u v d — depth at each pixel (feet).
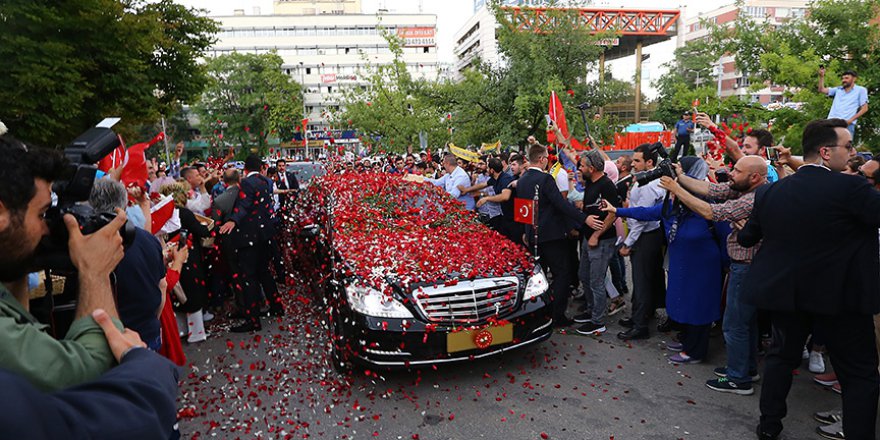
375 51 250.78
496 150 42.65
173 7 46.44
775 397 9.93
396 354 12.20
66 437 2.90
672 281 13.84
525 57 49.03
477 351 12.66
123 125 40.83
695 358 14.20
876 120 30.37
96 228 4.46
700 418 11.27
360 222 16.52
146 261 7.26
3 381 2.71
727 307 12.33
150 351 4.08
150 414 3.46
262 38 247.91
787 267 9.29
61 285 7.10
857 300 8.90
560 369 13.94
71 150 4.78
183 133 185.37
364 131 56.75
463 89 51.34
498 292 13.05
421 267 13.07
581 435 10.67
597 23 172.86
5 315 3.60
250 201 16.92
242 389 12.97
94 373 3.80
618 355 14.88
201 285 16.47
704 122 14.48
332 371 13.71
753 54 35.65
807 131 9.45
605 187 15.94
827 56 33.42
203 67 49.14
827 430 10.37
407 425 11.18
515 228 21.02
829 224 8.85
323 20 247.50
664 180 12.21
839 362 9.36
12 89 28.25
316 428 11.12
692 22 263.70
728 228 13.50
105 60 33.91
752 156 11.70
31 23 28.81
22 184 3.61
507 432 10.84
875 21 35.81
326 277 14.71
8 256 3.67
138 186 10.30
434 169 36.17
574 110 47.60
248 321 17.03
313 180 24.99
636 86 164.86
